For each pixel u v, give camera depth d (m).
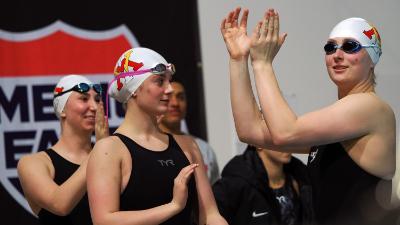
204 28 24.23
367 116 12.34
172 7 24.33
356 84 12.87
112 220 13.09
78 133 18.70
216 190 18.52
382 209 12.40
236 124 13.45
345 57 12.68
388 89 23.61
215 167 22.89
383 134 12.47
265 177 18.64
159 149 14.09
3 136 23.33
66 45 23.89
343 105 12.36
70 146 18.64
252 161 18.84
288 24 24.05
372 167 12.36
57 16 23.89
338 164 12.57
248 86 13.46
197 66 24.27
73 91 18.56
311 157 13.16
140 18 24.23
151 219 13.09
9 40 23.55
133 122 14.16
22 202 23.28
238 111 13.38
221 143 24.19
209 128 24.17
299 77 24.00
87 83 18.70
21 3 23.69
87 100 18.70
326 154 12.76
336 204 12.48
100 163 13.45
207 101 24.20
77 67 23.91
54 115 23.72
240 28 13.64
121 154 13.64
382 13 24.08
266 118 12.46
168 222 13.77
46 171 17.83
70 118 18.62
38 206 18.06
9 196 23.22
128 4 24.20
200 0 24.23
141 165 13.69
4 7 23.56
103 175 13.38
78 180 16.11
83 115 18.58
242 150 24.11
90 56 24.00
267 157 18.95
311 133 12.26
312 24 24.11
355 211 12.31
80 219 17.45
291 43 24.03
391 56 23.84
